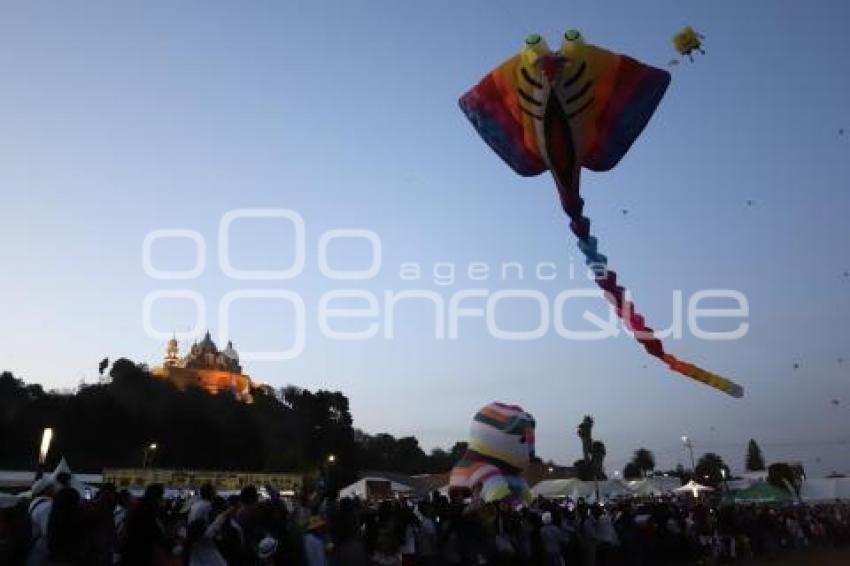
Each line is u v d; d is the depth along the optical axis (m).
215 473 50.47
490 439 23.88
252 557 9.23
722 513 25.61
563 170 9.68
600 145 9.53
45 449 16.95
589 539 17.83
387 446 108.69
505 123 9.88
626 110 9.30
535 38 9.35
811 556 26.28
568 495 34.34
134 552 7.02
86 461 69.56
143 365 100.50
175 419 78.88
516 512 15.86
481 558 13.20
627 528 20.95
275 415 91.88
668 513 23.41
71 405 73.44
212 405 87.81
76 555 6.52
